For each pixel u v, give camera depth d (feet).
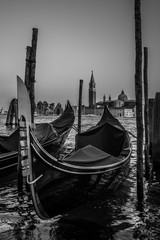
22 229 16.99
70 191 18.52
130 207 20.56
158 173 30.73
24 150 17.13
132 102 577.84
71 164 18.63
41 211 17.08
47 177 17.39
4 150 31.35
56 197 17.76
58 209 18.13
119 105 600.80
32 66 26.07
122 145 28.68
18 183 23.75
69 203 18.72
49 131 39.70
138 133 20.76
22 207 20.72
